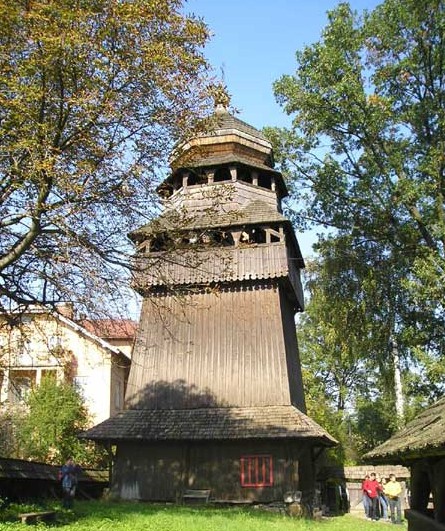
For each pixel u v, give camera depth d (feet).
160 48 40.32
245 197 90.53
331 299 107.14
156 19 40.96
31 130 38.65
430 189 89.86
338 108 94.22
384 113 90.38
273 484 73.00
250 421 74.84
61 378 96.48
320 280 108.99
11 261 41.78
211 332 83.20
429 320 98.43
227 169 93.97
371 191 96.58
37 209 38.93
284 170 103.19
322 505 84.64
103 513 57.72
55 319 48.78
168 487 76.23
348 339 108.17
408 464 27.58
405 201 90.48
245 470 74.64
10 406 94.94
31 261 45.19
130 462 78.64
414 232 96.68
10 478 61.41
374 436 147.95
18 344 49.29
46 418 91.04
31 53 38.09
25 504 57.93
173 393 80.94
